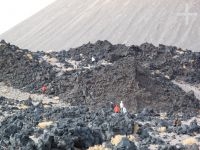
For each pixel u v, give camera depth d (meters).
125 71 70.12
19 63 78.00
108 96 66.44
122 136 35.22
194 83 87.69
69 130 31.58
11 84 72.12
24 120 39.12
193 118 57.88
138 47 101.25
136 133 39.03
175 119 51.41
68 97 67.62
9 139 29.84
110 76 70.19
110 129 36.00
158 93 68.25
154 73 84.25
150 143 37.78
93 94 67.44
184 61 96.25
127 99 65.06
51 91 70.00
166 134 43.50
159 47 105.75
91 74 73.19
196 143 40.19
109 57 90.31
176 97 68.31
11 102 55.31
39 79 73.56
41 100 63.16
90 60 89.25
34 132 32.47
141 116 52.59
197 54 101.56
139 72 70.81
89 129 33.31
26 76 74.44
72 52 94.75
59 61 86.81
